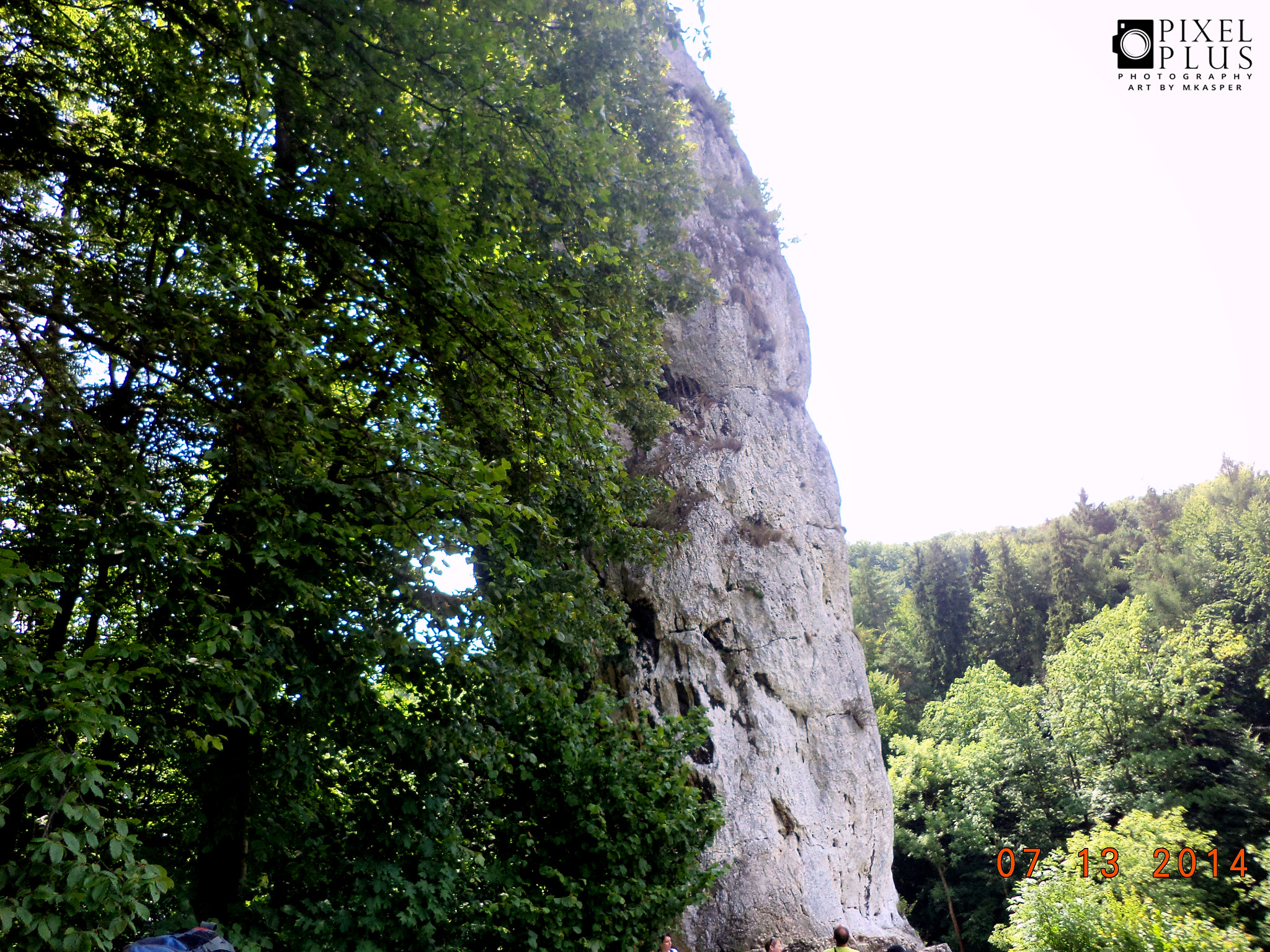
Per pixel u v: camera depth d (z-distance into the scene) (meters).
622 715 14.07
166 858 6.68
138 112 7.03
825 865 14.57
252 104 6.89
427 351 7.55
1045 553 57.31
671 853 8.61
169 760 6.59
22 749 5.44
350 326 6.93
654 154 11.60
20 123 5.79
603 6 9.30
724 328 18.12
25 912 3.68
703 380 17.55
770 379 18.81
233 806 6.41
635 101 11.44
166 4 6.09
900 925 15.45
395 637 6.64
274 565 5.76
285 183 6.72
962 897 34.75
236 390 6.23
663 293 12.17
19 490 5.91
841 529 18.84
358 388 7.93
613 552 11.02
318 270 7.09
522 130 7.75
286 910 6.06
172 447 6.77
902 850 36.75
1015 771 36.12
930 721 45.81
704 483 16.42
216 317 6.14
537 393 7.89
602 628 10.50
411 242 6.58
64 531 5.68
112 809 6.58
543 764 8.09
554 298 8.27
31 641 6.25
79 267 6.30
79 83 7.16
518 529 7.44
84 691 4.48
